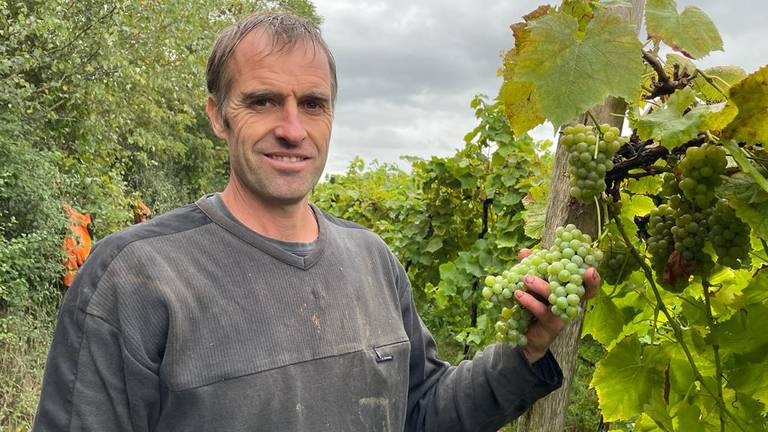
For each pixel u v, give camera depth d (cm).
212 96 176
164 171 1638
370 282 184
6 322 635
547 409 190
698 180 155
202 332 153
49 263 738
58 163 880
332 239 181
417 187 773
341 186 1016
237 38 167
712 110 144
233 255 163
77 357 149
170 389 150
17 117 771
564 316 144
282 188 165
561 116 143
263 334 158
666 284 175
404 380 182
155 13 957
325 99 169
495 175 603
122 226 980
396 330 184
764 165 150
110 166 1131
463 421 184
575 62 144
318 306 166
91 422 146
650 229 178
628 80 143
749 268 199
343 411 162
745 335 178
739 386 181
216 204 170
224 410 150
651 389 191
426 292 787
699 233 164
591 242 166
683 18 160
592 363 575
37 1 804
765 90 136
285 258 166
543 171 579
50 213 746
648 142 167
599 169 156
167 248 159
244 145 165
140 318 151
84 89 877
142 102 1101
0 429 521
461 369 191
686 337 188
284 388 155
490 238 607
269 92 162
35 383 598
